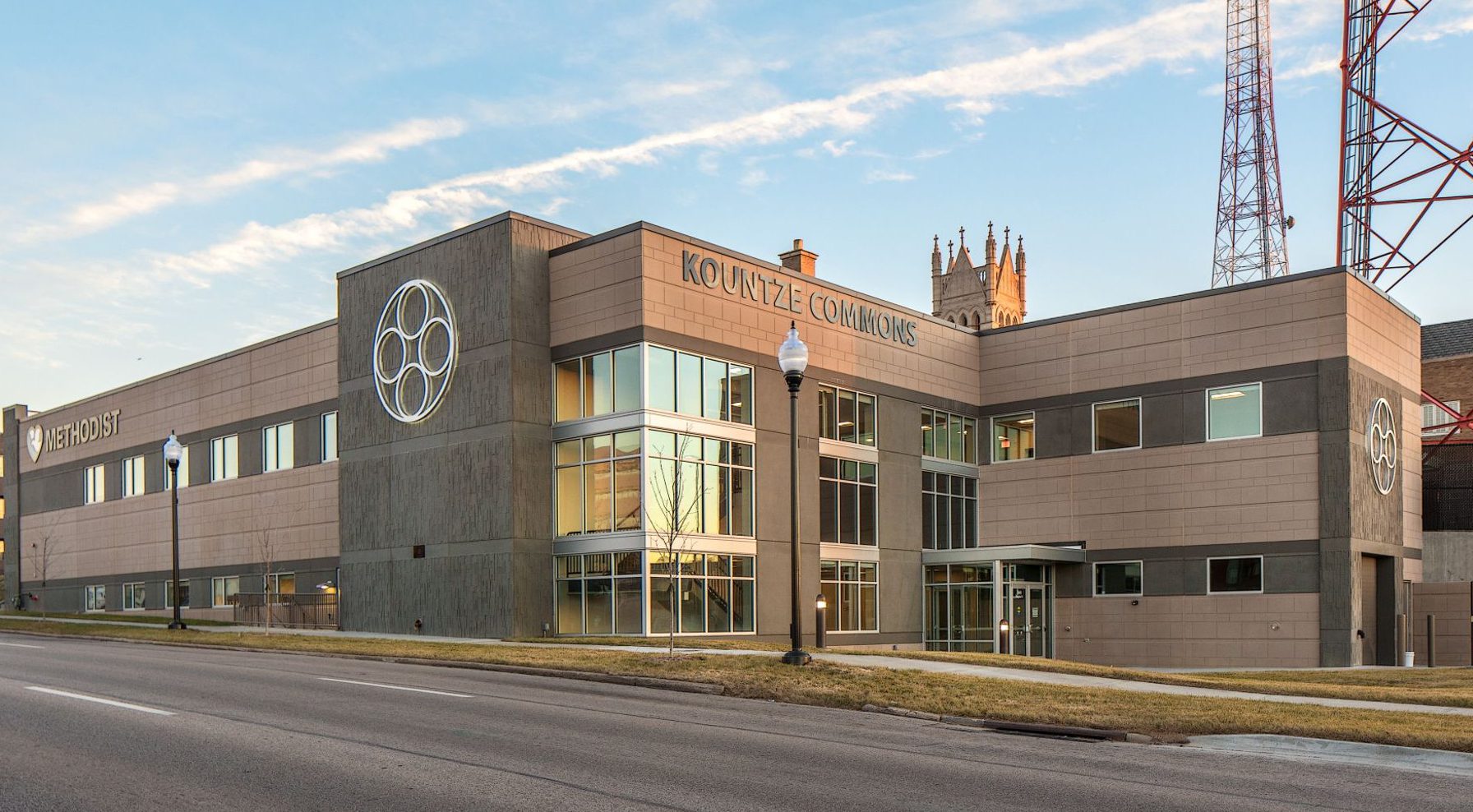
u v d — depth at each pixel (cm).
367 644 2820
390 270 3888
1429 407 5825
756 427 3612
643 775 1069
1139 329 4088
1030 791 1046
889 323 4159
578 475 3431
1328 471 3609
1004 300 11331
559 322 3528
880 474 4044
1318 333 3675
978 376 4547
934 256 11662
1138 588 3991
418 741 1223
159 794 941
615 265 3378
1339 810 989
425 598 3619
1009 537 4372
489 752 1167
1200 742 1402
